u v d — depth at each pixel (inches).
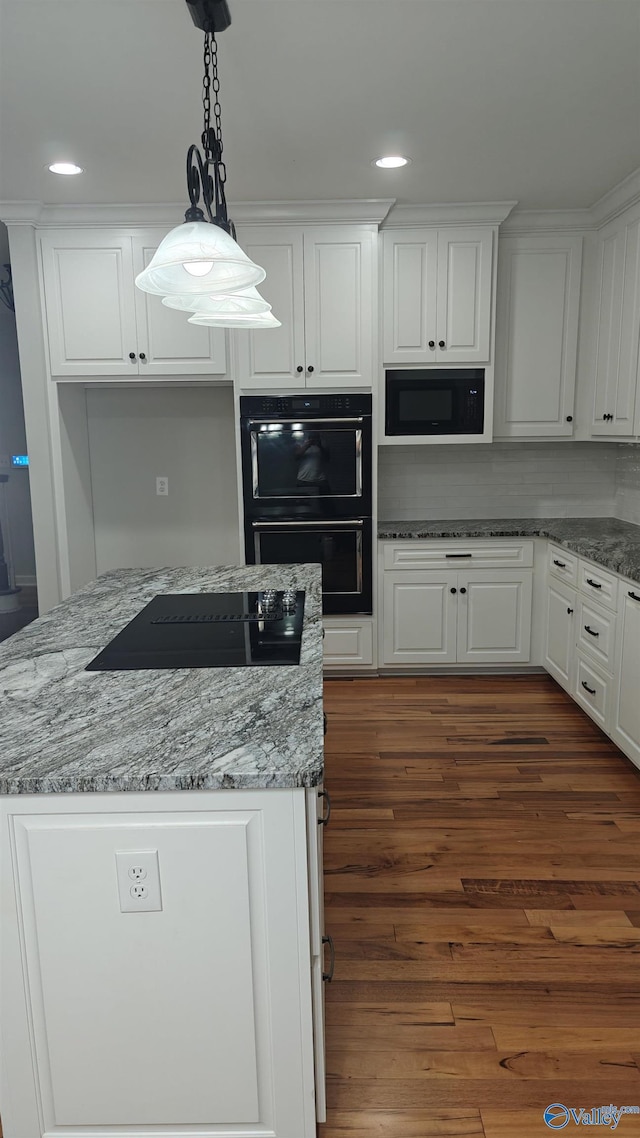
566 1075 67.9
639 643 116.2
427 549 166.1
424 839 106.4
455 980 79.7
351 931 87.4
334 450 161.3
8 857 53.4
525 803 116.1
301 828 52.9
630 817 111.7
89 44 86.6
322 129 112.1
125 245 153.4
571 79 97.0
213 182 79.8
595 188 143.5
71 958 54.9
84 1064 56.7
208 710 62.2
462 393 162.4
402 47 88.4
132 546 189.2
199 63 91.4
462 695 162.9
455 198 148.6
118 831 53.0
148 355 157.9
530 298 163.2
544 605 167.8
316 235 153.9
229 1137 58.2
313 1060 57.2
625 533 157.5
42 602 165.2
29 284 153.4
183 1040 56.4
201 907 54.3
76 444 173.8
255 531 164.2
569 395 166.9
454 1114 64.3
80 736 57.4
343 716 151.7
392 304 159.5
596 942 85.1
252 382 159.3
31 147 117.4
